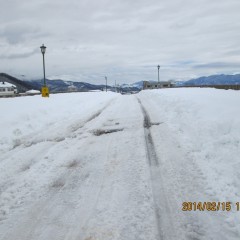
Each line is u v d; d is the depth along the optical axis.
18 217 4.28
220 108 11.40
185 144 7.65
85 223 4.00
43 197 4.92
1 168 6.55
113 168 6.21
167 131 9.58
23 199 4.88
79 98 27.11
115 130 10.49
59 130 10.92
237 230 3.67
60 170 6.25
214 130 8.09
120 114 15.02
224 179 5.09
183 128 9.55
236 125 7.91
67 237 3.70
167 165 6.17
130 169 6.07
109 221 4.01
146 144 8.09
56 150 7.93
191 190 4.86
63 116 14.72
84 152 7.62
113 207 4.41
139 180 5.42
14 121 11.71
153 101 22.64
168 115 13.02
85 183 5.45
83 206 4.51
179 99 17.39
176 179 5.36
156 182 5.28
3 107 17.38
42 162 6.86
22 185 5.48
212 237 3.56
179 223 3.89
